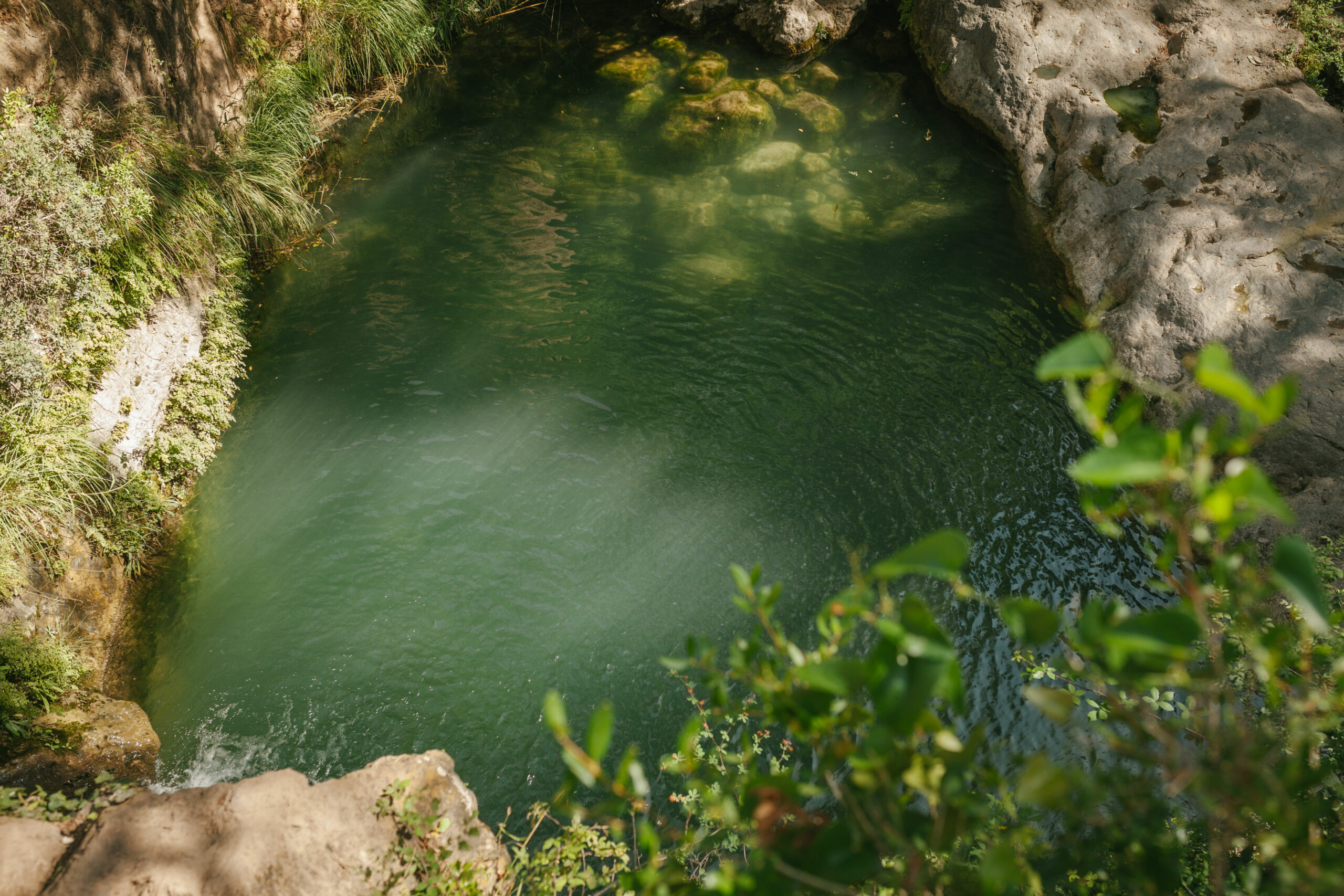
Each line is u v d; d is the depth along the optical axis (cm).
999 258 1237
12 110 846
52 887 486
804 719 178
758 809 169
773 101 1524
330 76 1519
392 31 1562
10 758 662
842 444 997
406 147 1459
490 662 782
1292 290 1015
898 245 1262
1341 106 1306
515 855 546
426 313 1158
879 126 1484
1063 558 868
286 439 989
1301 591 130
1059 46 1409
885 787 162
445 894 488
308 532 893
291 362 1083
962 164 1403
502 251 1259
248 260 1198
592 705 752
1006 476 955
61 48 962
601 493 939
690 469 966
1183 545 146
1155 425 976
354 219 1306
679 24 1716
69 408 836
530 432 1004
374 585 844
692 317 1156
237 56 1352
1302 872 152
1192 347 1008
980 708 728
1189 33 1377
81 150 930
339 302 1170
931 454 984
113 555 837
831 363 1094
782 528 906
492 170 1416
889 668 151
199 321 1055
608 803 166
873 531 902
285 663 779
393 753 717
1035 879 192
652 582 851
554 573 859
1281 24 1377
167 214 1027
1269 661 156
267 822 530
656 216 1313
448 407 1032
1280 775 156
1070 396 129
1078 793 174
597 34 1731
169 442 932
